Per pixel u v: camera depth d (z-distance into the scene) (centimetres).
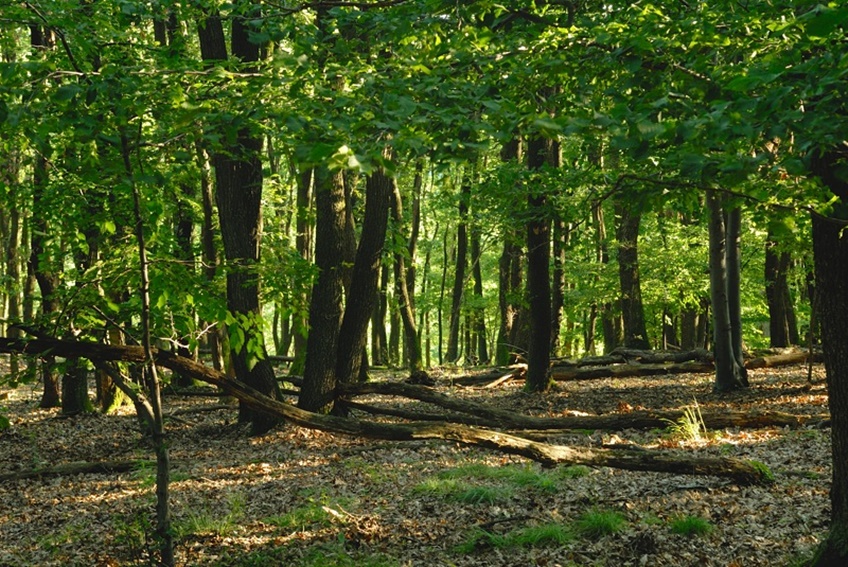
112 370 605
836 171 383
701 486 856
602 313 2862
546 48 531
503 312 2630
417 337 2683
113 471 1184
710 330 3312
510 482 945
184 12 948
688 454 1051
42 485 1119
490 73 510
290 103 481
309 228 2317
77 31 624
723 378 1698
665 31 503
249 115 457
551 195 1319
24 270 2433
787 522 730
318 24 842
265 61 531
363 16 615
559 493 882
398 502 895
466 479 976
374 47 616
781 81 391
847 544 564
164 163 736
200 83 504
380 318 3125
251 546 776
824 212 453
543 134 345
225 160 1174
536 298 1873
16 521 936
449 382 2183
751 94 420
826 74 344
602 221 2600
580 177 1148
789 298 2662
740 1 530
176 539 799
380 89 438
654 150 392
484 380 2175
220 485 1041
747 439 1128
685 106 397
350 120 381
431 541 765
